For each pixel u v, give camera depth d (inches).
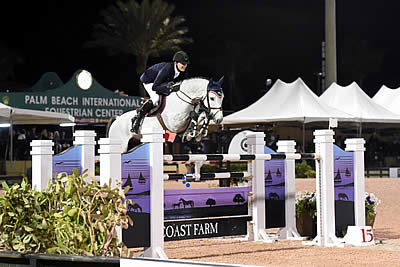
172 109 546.3
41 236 272.7
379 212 697.0
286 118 1247.5
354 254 409.7
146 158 386.0
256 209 473.7
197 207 435.5
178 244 466.3
